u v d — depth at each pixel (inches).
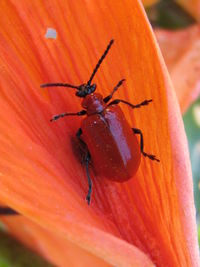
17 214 2.1
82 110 1.9
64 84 1.8
